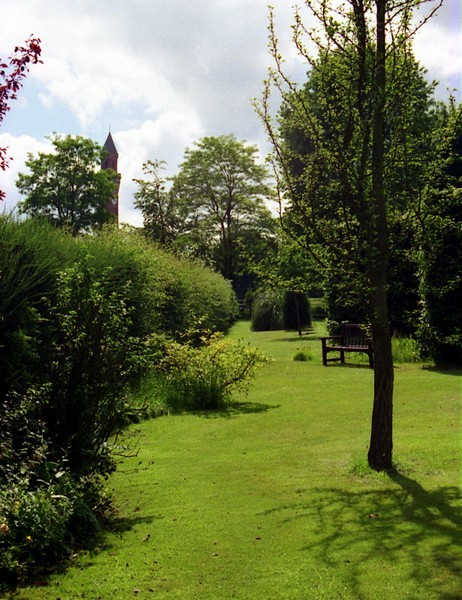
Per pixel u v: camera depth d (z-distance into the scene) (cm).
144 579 384
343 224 605
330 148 588
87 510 479
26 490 464
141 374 1010
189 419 916
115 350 587
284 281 638
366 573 376
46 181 5291
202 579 380
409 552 403
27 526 417
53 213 5259
